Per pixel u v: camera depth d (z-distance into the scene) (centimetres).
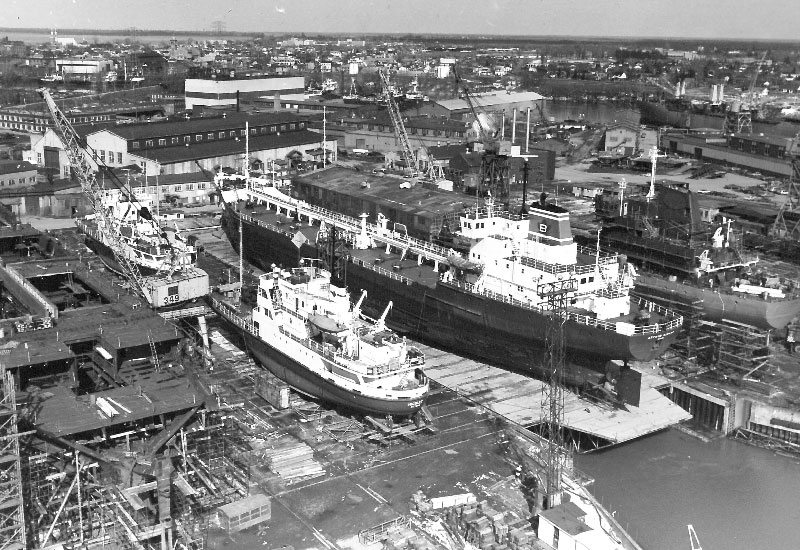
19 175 15962
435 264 10381
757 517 6912
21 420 5719
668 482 7450
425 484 6688
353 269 10694
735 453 8081
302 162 19925
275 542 5862
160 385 6738
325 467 6900
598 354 8300
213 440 6688
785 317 9600
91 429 5903
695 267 10412
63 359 7044
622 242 11350
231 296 10031
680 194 11262
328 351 7556
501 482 6731
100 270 10675
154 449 6047
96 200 11088
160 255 10125
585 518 6062
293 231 11962
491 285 9425
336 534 5978
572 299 8738
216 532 5947
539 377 8944
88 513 5750
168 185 16338
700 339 9688
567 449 7419
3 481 5403
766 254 13875
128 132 17700
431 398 8281
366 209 14025
